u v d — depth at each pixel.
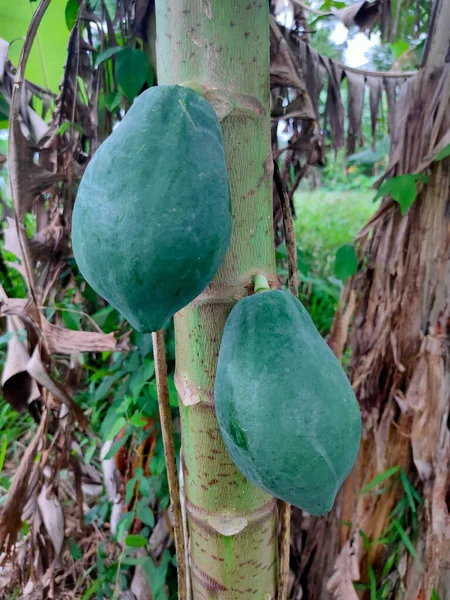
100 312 1.10
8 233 0.86
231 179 0.42
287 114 0.81
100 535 1.23
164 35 0.41
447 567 1.03
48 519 0.97
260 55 0.41
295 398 0.36
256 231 0.44
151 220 0.32
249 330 0.40
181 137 0.34
